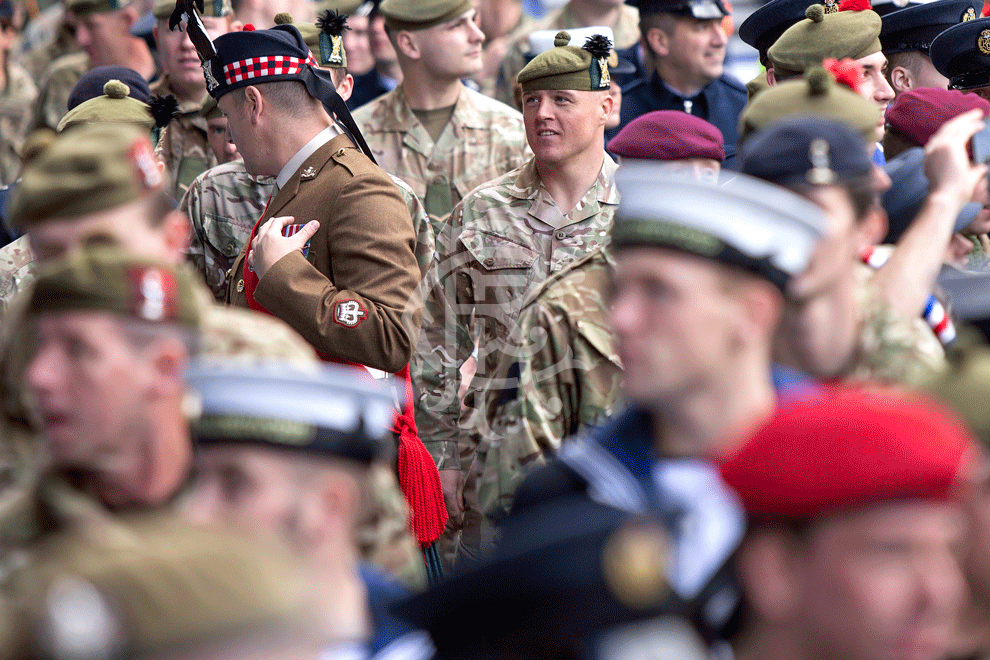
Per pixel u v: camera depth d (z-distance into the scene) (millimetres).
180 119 22094
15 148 27750
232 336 8672
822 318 8742
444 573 15703
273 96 15383
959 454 5719
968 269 13586
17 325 8227
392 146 22891
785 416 5926
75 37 26797
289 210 15398
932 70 21781
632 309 7770
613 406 12586
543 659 6531
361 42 28000
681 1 24797
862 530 5652
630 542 6438
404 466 14703
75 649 4121
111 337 7258
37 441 8055
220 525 4777
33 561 7125
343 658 7426
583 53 17766
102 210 8844
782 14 20891
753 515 5930
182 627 4117
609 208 17859
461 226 17875
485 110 23281
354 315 14453
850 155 8883
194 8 15672
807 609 5844
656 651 6297
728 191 7605
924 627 5699
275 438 7523
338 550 7727
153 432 7434
